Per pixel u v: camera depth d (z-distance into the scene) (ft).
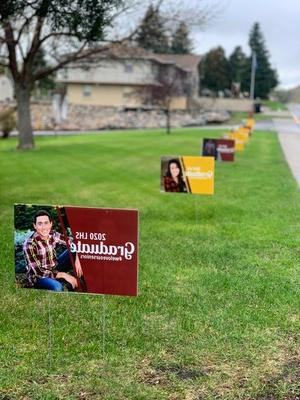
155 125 165.58
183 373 13.01
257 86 318.04
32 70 79.00
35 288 13.25
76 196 38.75
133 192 40.19
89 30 34.42
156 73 179.93
